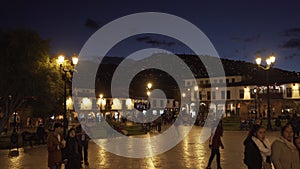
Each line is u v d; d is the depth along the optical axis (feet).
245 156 24.99
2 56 84.43
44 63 88.74
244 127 125.08
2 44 86.17
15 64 85.20
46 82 87.71
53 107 94.22
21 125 150.82
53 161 33.60
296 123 74.74
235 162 48.01
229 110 234.17
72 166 33.42
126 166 46.83
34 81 85.56
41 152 64.23
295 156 21.95
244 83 242.58
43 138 79.77
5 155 60.08
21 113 122.21
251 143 24.82
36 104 92.17
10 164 49.16
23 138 74.64
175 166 46.06
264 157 24.53
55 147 33.78
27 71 84.74
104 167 46.11
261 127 25.12
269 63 103.81
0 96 85.56
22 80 84.99
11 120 149.89
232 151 61.31
